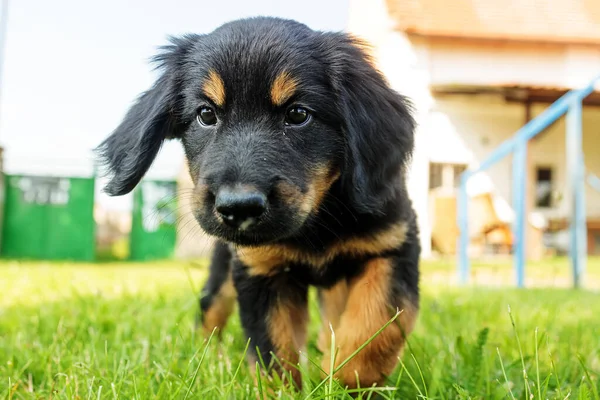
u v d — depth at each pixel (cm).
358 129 39
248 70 38
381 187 39
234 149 36
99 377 36
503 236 183
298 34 40
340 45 41
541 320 58
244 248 40
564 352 44
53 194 216
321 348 46
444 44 228
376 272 39
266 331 40
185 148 42
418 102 220
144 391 34
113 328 54
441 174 217
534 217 212
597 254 222
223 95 38
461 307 66
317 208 39
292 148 37
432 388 34
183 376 35
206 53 40
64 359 42
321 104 39
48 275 118
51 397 35
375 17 256
